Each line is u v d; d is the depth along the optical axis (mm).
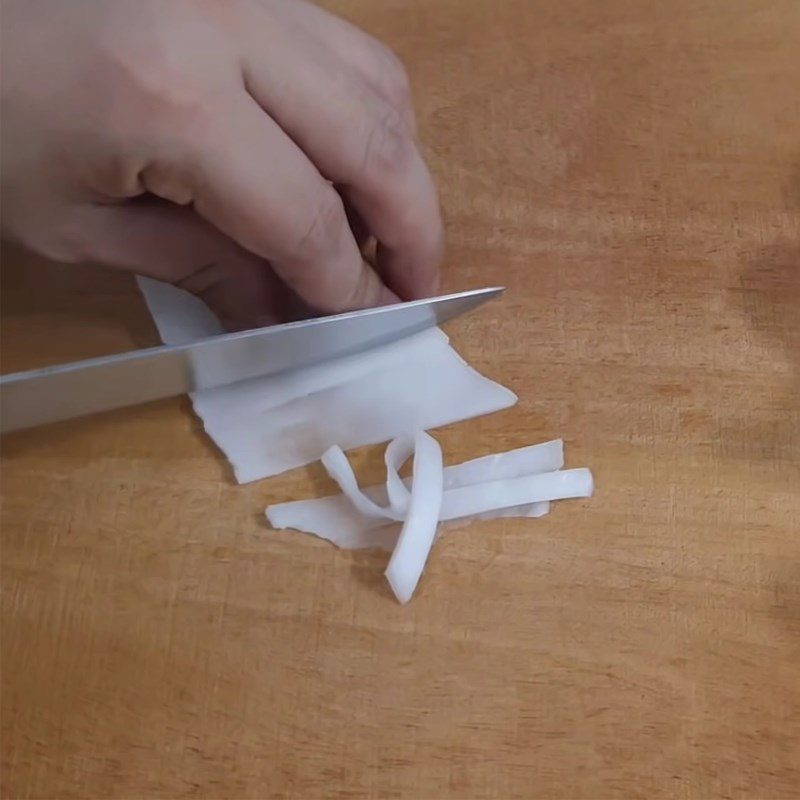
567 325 658
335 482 623
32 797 557
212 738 566
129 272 652
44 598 598
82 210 555
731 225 685
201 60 500
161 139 496
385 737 564
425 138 723
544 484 612
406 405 639
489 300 663
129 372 589
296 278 572
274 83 526
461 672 575
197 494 622
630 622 583
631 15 760
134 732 569
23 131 515
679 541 602
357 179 562
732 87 733
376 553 604
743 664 572
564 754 558
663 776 553
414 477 601
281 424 633
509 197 699
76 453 633
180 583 600
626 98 732
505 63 749
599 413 636
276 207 519
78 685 579
